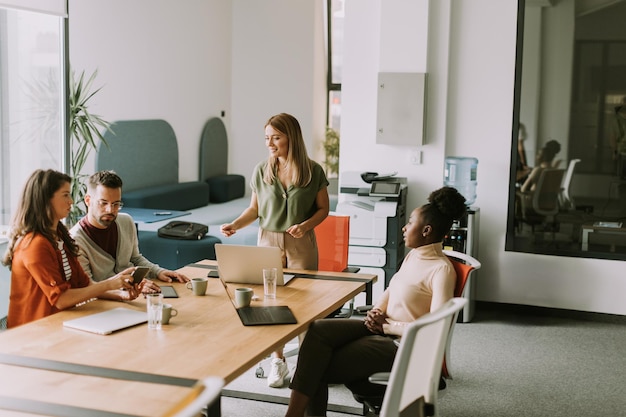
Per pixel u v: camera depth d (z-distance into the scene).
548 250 6.27
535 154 6.87
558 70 6.67
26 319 3.25
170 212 6.85
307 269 4.37
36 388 2.30
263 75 10.66
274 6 10.50
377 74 6.43
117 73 8.01
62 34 6.02
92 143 6.84
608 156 6.71
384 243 6.03
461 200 3.36
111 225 3.81
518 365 5.00
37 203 3.21
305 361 3.32
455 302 2.57
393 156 6.50
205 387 1.79
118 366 2.51
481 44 6.27
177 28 9.19
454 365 4.98
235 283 3.83
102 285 3.21
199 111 9.88
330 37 10.89
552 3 6.60
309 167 4.30
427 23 6.21
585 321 6.16
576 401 4.35
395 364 2.38
